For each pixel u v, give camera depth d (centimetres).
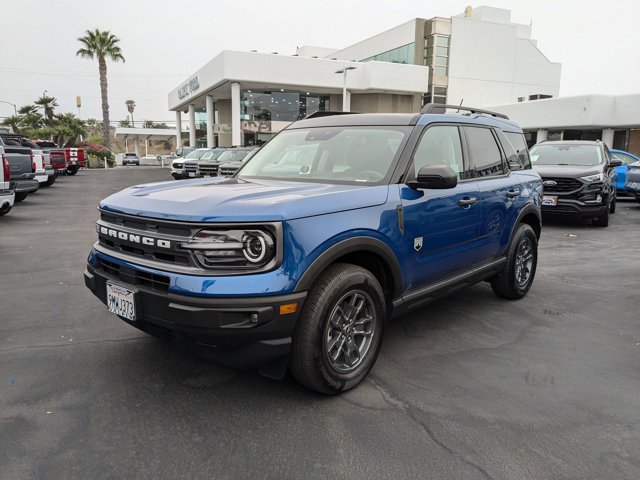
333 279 305
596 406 319
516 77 4850
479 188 439
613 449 273
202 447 266
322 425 289
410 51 4603
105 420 290
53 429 279
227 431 281
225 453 262
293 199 296
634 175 1345
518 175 521
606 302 541
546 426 294
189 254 279
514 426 294
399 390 334
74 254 738
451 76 4556
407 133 387
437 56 4497
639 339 436
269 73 3594
